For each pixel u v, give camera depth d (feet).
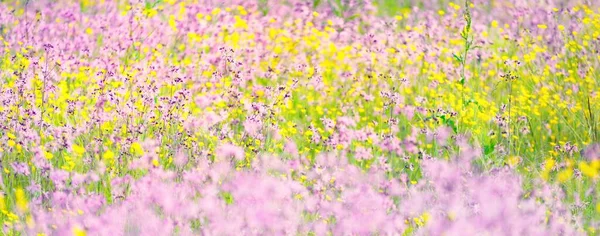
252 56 33.17
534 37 37.40
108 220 16.99
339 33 36.81
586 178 22.40
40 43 31.58
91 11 38.09
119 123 24.21
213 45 33.73
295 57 34.04
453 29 38.68
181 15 35.68
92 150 22.21
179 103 24.54
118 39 33.04
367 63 33.83
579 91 31.89
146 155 21.16
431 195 19.27
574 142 27.86
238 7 38.91
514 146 25.99
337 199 19.39
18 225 17.90
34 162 20.65
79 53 32.76
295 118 29.12
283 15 40.14
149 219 17.28
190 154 22.17
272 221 17.15
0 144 21.84
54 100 26.40
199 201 18.62
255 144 23.40
